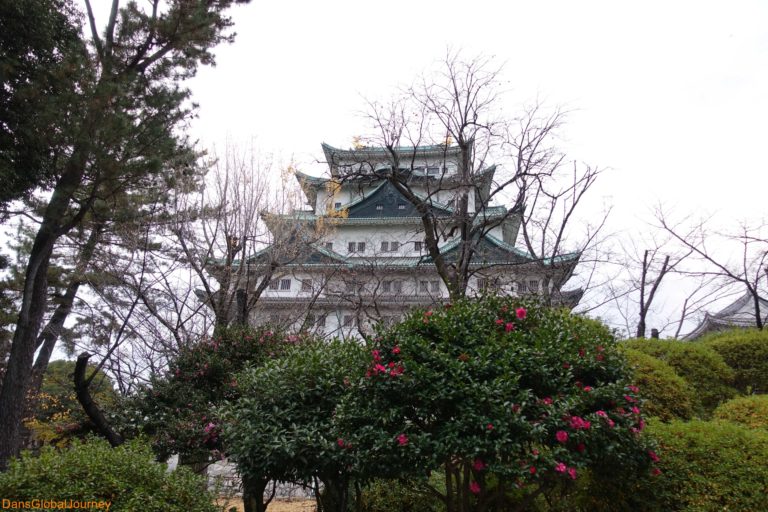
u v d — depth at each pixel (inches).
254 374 235.1
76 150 339.9
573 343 194.1
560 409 166.6
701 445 195.5
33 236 585.0
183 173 425.7
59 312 586.9
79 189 398.6
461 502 197.6
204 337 356.8
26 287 376.2
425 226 436.8
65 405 537.3
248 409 218.1
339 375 217.2
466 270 419.5
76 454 173.5
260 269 488.4
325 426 200.7
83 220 440.5
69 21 396.5
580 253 481.4
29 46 366.6
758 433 197.6
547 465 162.4
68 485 157.6
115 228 443.8
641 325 549.0
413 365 174.7
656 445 187.0
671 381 274.2
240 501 354.3
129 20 387.9
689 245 532.4
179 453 301.7
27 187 370.3
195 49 405.1
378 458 175.5
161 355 424.8
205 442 298.4
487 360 176.4
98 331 541.3
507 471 158.6
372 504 261.6
